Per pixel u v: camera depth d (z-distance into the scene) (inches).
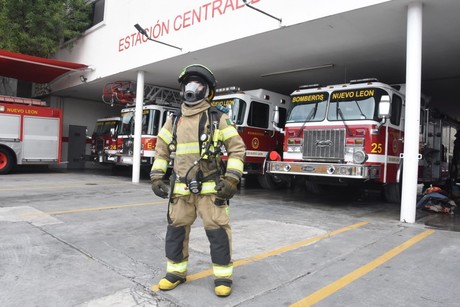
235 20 344.2
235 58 404.8
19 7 580.7
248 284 136.8
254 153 403.5
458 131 513.0
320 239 204.2
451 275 149.8
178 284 133.6
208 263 157.2
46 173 595.2
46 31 591.8
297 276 146.4
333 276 147.4
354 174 284.0
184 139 127.3
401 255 176.6
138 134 478.9
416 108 255.6
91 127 763.4
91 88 620.4
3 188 370.6
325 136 314.2
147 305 117.5
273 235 209.9
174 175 129.0
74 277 138.7
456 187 473.7
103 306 116.0
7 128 529.7
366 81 308.3
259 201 340.8
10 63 523.2
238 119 388.2
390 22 291.1
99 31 531.2
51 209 266.1
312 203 341.4
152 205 296.2
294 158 333.4
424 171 379.9
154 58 432.8
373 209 316.8
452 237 213.0
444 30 301.0
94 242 185.3
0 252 165.0
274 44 354.6
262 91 417.1
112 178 538.6
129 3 471.8
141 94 478.3
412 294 130.6
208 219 125.8
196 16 380.8
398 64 407.8
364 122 297.0
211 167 126.6
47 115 563.8
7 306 114.0
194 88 126.3
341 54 378.6
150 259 161.8
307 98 333.7
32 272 142.3
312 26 304.2
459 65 398.3
